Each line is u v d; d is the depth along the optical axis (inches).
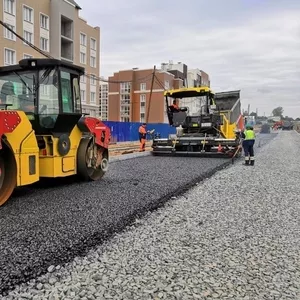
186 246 166.9
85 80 1868.8
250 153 519.8
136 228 193.5
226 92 746.8
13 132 233.0
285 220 215.3
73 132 313.9
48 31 1562.5
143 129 795.4
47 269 136.2
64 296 116.6
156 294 119.0
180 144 651.5
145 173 401.7
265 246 168.4
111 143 1060.5
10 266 136.9
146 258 150.8
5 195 233.5
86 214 214.8
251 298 117.4
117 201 251.8
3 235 173.0
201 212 231.3
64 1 1624.0
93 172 344.8
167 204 252.5
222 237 181.3
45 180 341.7
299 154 721.6
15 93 285.9
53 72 281.7
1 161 229.5
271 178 383.9
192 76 3198.8
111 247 162.9
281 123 3075.8
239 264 146.0
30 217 206.1
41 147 283.7
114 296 117.3
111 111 2974.9
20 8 1386.6
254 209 241.6
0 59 1302.9
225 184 341.1
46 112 280.4
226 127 672.4
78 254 152.8
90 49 1902.1
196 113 678.5
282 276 135.0
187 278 131.8
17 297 115.2
